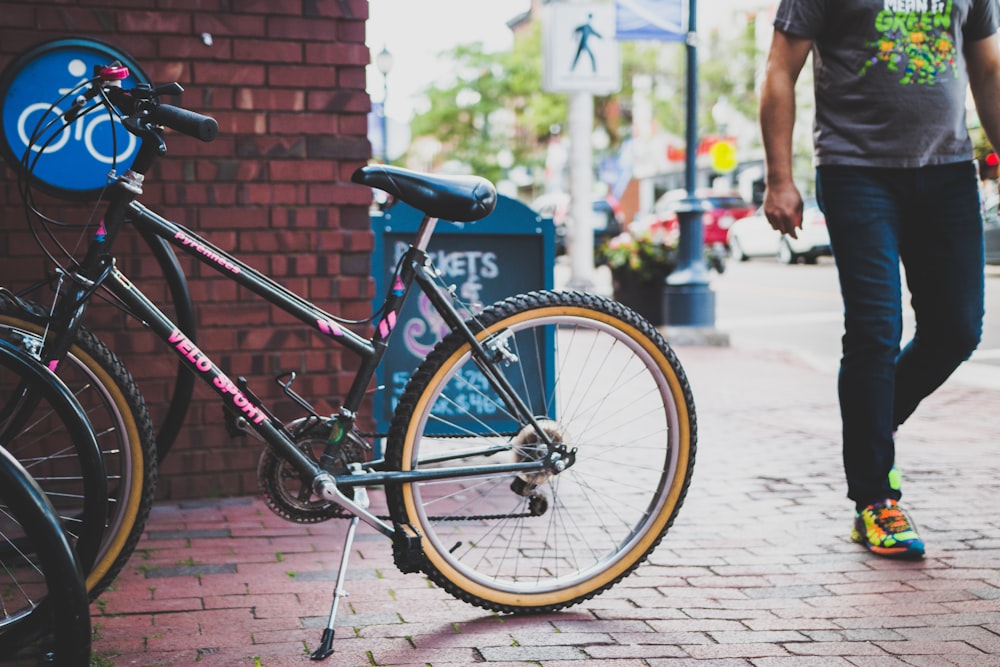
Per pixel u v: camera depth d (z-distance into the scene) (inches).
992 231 724.0
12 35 169.6
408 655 118.0
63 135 170.6
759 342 484.4
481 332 129.9
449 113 1942.7
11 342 115.5
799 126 1353.3
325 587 139.7
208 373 122.9
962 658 117.1
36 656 115.6
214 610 131.2
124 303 122.9
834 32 152.9
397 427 127.8
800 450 233.0
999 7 157.5
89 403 165.3
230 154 179.3
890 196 153.1
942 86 150.3
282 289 127.2
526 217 214.8
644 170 2420.0
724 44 1866.4
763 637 123.5
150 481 121.8
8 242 170.9
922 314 159.6
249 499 182.2
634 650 119.6
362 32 183.0
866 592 138.8
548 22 515.8
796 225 156.9
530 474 131.9
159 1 174.2
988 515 175.5
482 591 129.3
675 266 516.1
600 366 149.8
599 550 153.9
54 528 88.4
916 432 255.6
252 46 178.7
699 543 161.0
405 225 210.8
